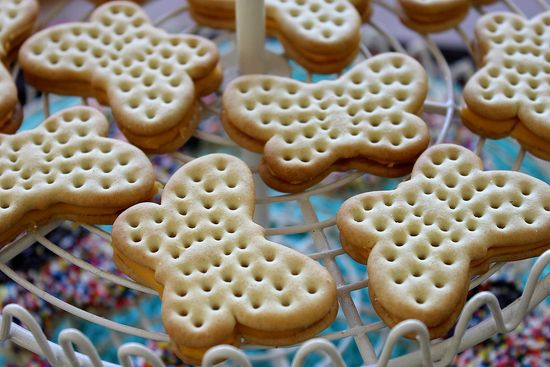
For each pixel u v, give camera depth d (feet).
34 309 1.44
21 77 1.62
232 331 0.86
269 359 1.49
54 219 0.96
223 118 1.03
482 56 1.08
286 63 1.14
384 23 1.88
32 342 0.88
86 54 1.07
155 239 0.91
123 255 0.92
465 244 0.91
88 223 0.96
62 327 1.45
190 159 1.03
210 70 1.06
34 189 0.94
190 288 0.88
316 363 1.46
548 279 0.90
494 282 1.43
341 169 1.01
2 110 1.01
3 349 1.43
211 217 0.93
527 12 1.84
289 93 1.04
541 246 0.93
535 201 0.94
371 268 0.89
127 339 1.45
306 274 0.89
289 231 0.96
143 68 1.05
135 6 1.12
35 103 1.64
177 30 1.74
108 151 0.98
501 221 0.93
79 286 1.47
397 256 0.90
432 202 0.94
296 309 0.87
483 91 1.03
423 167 0.97
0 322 0.87
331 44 1.07
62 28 1.09
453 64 1.84
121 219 0.92
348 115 1.01
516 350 1.43
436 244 0.91
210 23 1.15
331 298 0.88
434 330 0.88
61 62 1.06
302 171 0.97
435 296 0.87
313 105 1.02
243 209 0.93
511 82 1.04
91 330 1.46
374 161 1.00
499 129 1.03
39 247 1.50
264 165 1.01
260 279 0.89
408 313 0.86
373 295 0.89
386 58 1.06
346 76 1.05
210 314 0.86
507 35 1.08
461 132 1.60
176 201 0.94
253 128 1.00
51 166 0.96
